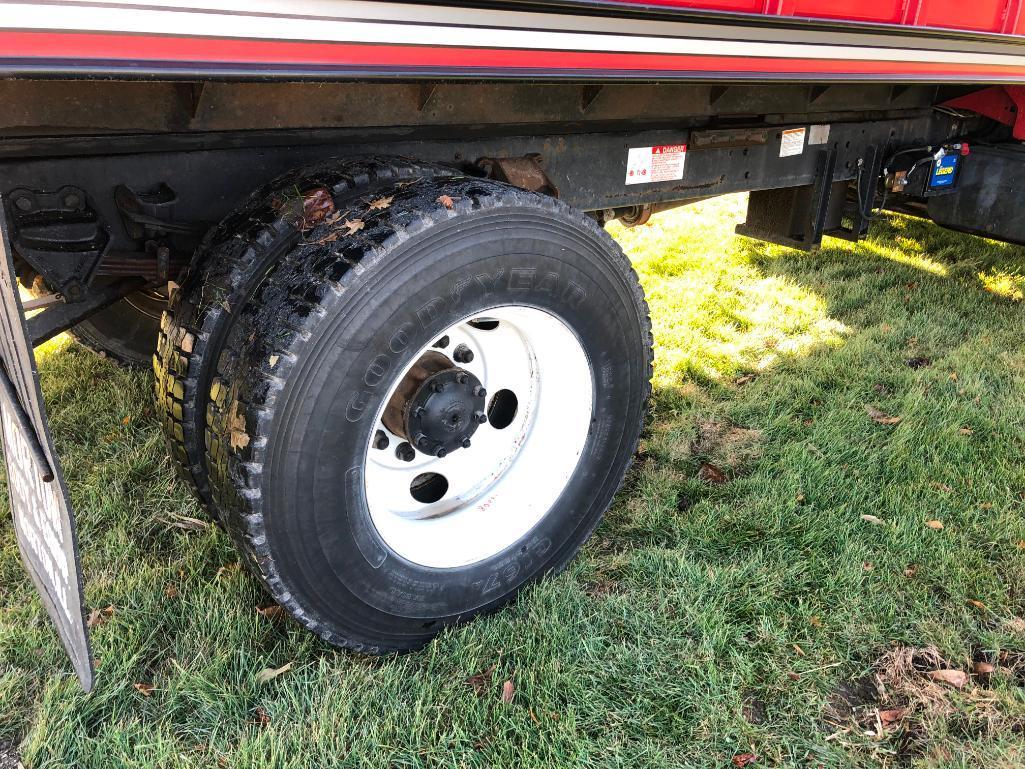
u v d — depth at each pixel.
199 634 2.17
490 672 2.09
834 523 2.69
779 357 3.90
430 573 2.11
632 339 2.33
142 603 2.28
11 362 1.58
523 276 1.96
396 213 1.75
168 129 1.73
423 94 2.03
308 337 1.64
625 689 2.06
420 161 2.08
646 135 2.75
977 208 4.32
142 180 1.82
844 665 2.16
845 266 5.10
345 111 1.97
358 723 1.93
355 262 1.66
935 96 3.89
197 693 2.00
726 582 2.41
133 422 3.17
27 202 1.67
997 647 2.20
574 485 2.37
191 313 1.85
